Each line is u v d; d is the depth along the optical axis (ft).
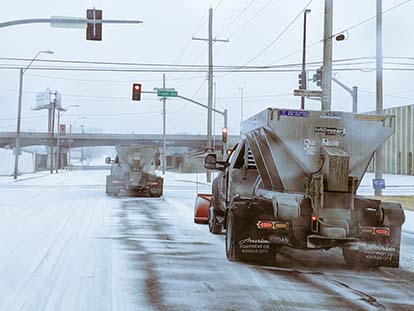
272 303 22.26
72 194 94.17
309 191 29.96
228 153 42.96
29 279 25.55
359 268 30.60
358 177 31.24
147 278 26.55
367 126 30.37
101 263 30.04
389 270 30.25
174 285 25.20
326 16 59.36
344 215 29.17
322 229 28.68
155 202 78.54
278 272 28.99
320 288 25.34
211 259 32.22
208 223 49.08
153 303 21.91
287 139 29.60
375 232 29.48
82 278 26.11
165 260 31.60
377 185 68.28
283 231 29.37
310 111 29.86
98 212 61.11
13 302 21.49
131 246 36.52
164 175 205.16
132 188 91.40
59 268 28.32
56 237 39.78
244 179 37.17
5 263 29.25
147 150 92.38
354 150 30.30
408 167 158.51
